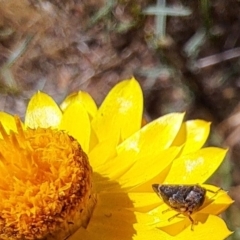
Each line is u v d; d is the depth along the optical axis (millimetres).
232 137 152
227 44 157
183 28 152
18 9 164
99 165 82
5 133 75
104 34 162
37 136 76
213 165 79
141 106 87
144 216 77
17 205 72
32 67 176
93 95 167
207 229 74
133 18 153
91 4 160
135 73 162
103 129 86
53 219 72
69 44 168
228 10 155
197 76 155
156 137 83
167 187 74
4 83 163
